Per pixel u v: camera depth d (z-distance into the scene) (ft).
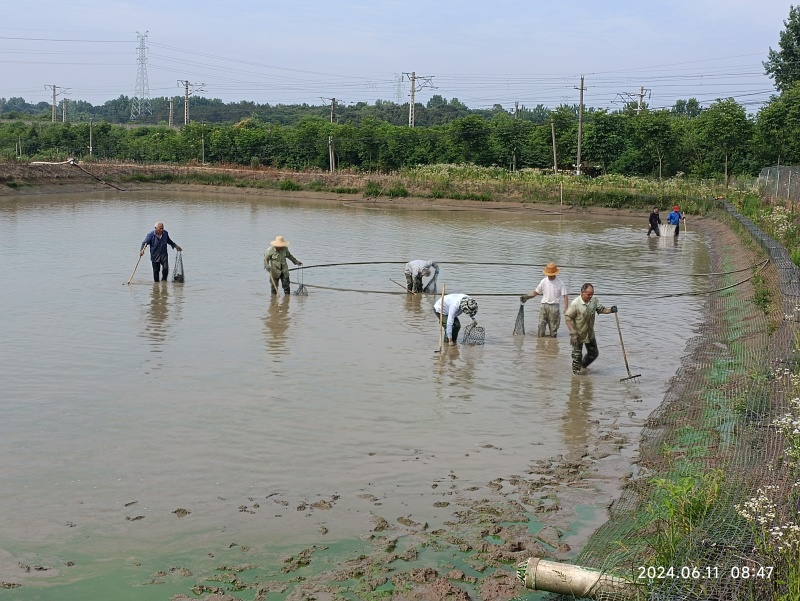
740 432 31.78
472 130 242.58
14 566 23.63
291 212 158.92
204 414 37.04
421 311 62.54
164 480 29.71
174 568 23.62
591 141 226.17
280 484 29.55
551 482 30.14
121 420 36.01
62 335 51.80
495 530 26.03
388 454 32.65
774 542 19.93
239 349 49.32
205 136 276.41
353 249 100.17
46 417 36.22
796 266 64.28
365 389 41.57
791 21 232.32
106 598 21.97
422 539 25.46
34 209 146.72
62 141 293.84
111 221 128.06
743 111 188.65
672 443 33.37
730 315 59.88
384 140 257.14
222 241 105.60
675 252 104.32
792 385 34.91
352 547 24.94
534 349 51.01
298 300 65.98
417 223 139.54
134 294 66.64
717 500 23.52
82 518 26.66
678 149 213.25
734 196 150.61
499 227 135.13
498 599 21.84
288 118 551.18
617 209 167.32
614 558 22.27
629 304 66.90
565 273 84.07
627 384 43.47
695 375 44.04
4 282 70.64
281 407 38.29
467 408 38.88
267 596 22.11
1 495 28.25
